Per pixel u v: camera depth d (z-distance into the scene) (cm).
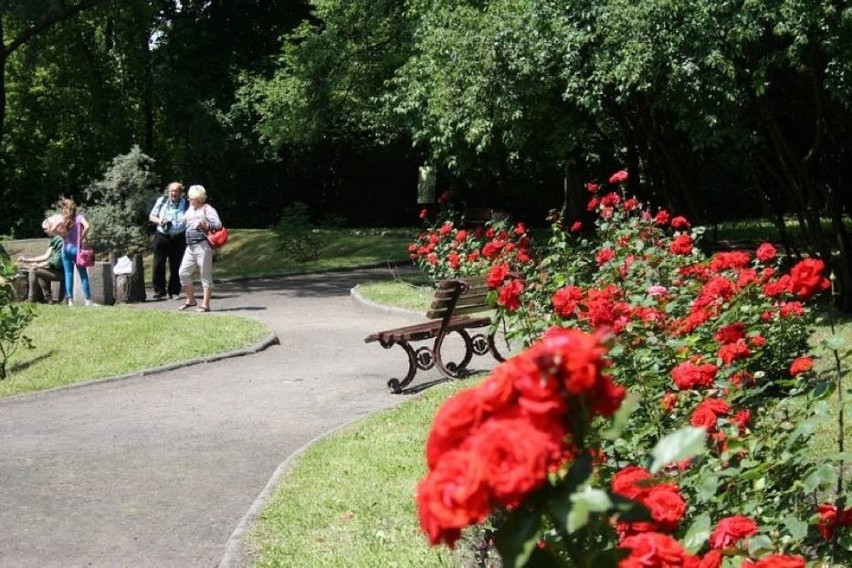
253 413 1024
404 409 979
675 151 1753
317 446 850
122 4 3650
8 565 625
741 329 566
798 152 1515
